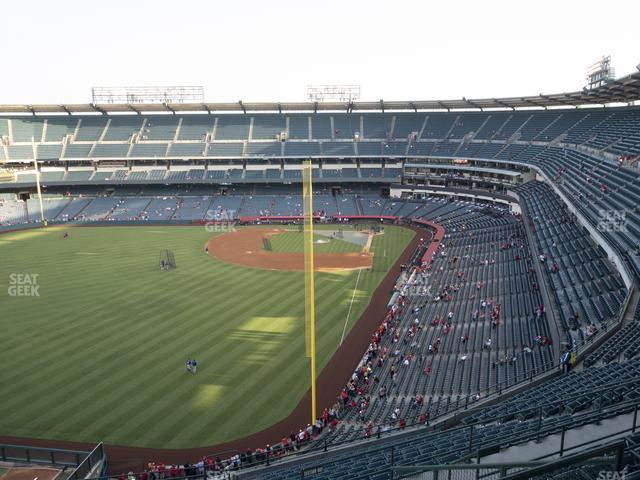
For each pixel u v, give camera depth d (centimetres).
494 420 1594
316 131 9831
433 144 9050
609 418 1212
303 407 2564
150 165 9606
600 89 5828
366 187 9512
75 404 2534
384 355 3088
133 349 3173
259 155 9331
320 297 4312
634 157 4547
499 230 5750
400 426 2130
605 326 2402
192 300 4153
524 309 3306
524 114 8638
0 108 9081
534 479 799
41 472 1956
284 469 1827
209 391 2683
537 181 6719
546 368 2370
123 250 6156
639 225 3194
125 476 1978
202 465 1997
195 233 7425
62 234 7275
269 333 3469
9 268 5219
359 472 1340
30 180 9131
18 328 3512
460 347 3027
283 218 8456
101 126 9869
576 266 3447
